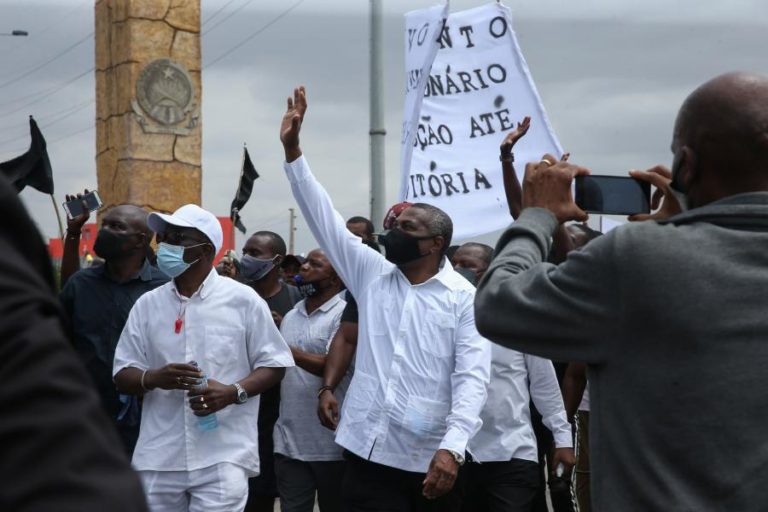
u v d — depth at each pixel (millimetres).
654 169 2717
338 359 6395
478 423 5086
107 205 12359
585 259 2371
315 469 6664
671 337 2270
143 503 1215
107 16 12352
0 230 1267
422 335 5238
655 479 2256
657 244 2299
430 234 5301
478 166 8242
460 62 8359
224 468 5480
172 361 5562
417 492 5273
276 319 7277
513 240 2645
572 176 2688
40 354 1194
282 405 6758
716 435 2215
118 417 5891
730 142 2369
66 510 1146
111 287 6008
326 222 5535
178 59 12180
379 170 12805
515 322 2426
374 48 12781
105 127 12422
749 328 2227
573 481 6551
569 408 6711
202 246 5559
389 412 5191
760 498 2176
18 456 1153
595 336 2359
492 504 6051
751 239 2281
